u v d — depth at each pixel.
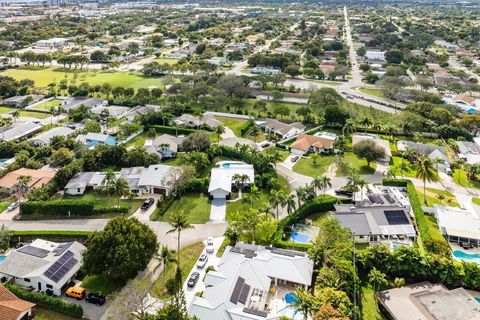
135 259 84.75
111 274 83.00
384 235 106.94
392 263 90.25
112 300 82.56
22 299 80.88
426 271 88.50
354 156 160.88
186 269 92.75
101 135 165.62
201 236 106.38
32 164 141.25
